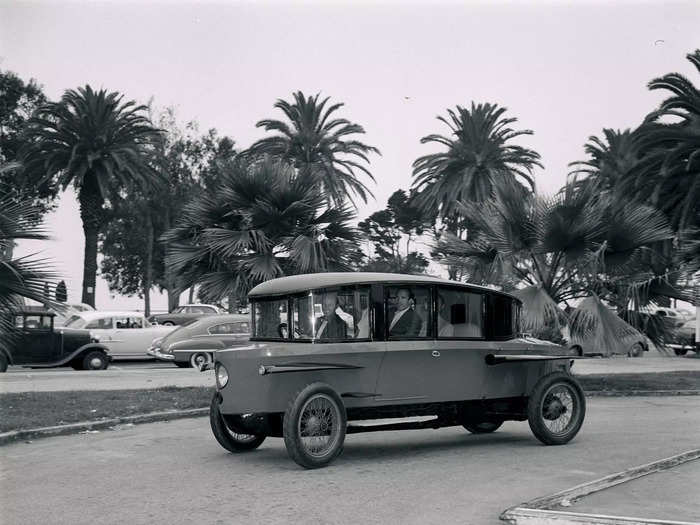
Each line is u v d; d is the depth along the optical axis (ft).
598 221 48.06
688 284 52.49
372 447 32.04
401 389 29.07
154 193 155.84
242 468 27.12
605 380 59.72
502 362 30.96
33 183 119.75
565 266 50.39
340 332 28.04
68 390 50.42
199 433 36.17
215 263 75.05
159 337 91.04
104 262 220.64
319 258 72.08
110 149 119.55
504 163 162.50
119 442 33.30
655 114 100.22
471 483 24.26
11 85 133.69
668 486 22.76
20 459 28.91
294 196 73.87
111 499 22.13
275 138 158.92
